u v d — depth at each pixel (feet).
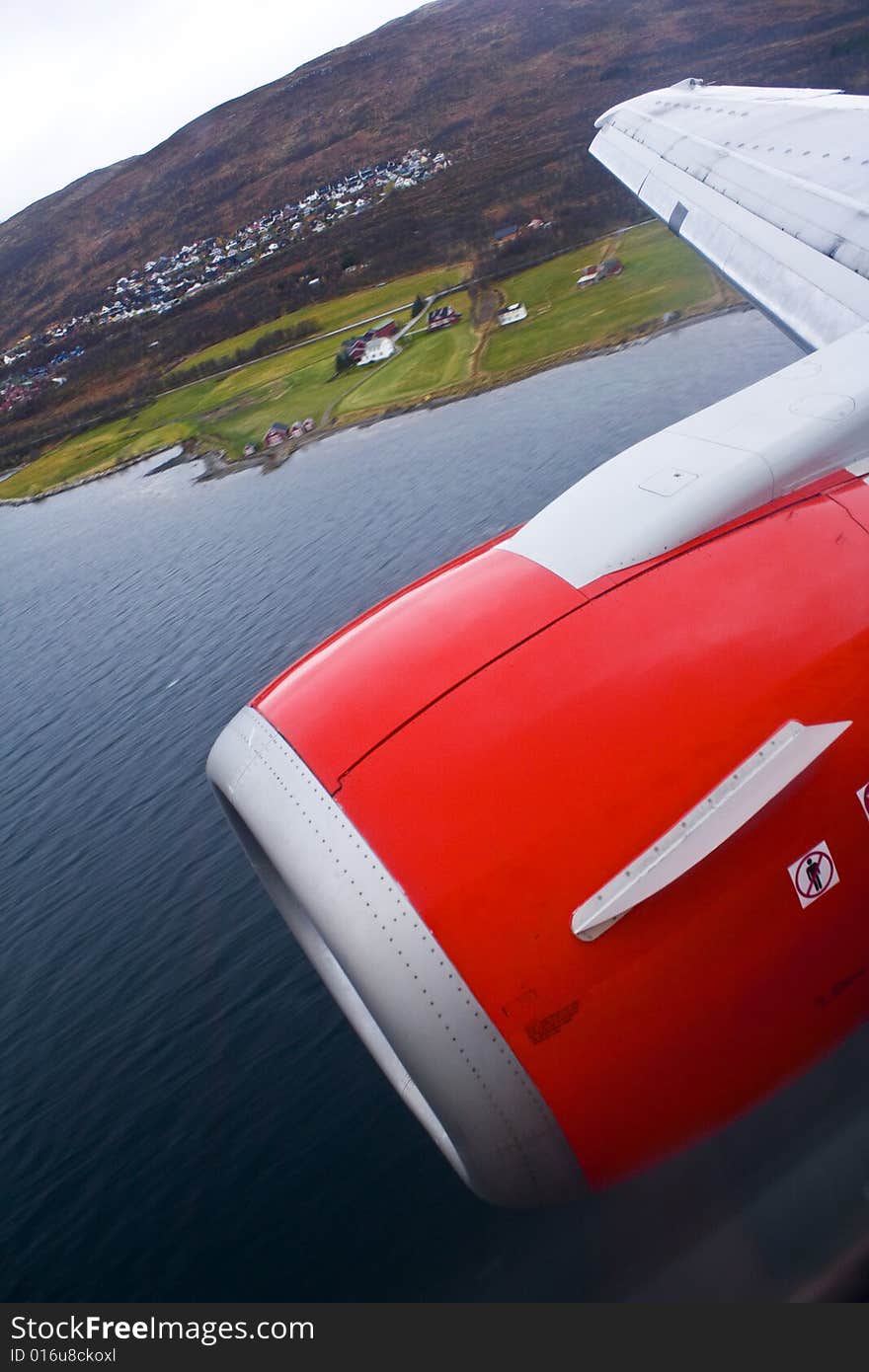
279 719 20.79
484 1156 17.72
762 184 41.57
